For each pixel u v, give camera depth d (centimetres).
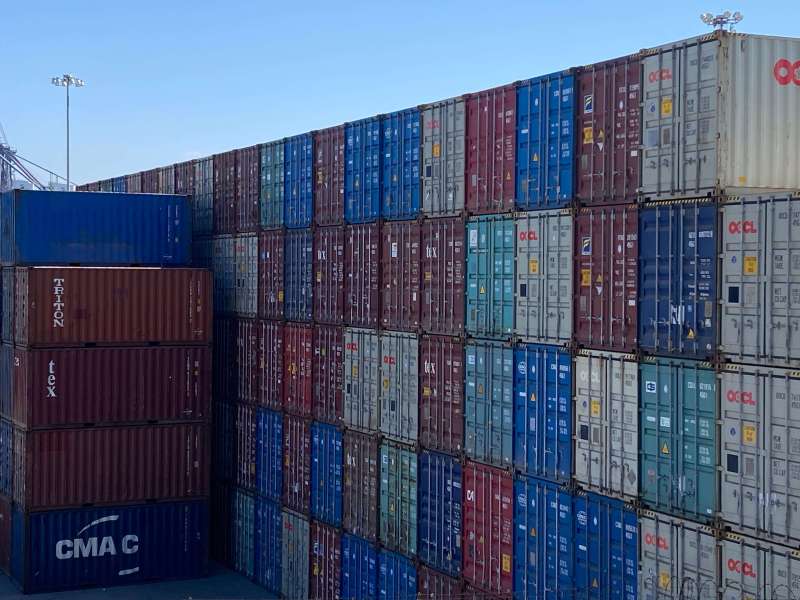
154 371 3497
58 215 3612
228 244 3809
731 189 1867
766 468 1755
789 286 1727
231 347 3775
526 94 2317
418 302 2692
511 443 2345
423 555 2653
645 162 2009
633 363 2025
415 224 2709
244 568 3638
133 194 3722
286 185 3388
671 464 1936
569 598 2169
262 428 3522
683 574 1903
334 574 3055
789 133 1923
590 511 2125
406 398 2734
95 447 3428
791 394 1719
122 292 3453
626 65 2050
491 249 2423
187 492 3556
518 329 2336
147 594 3384
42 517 3372
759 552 1762
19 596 3344
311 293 3216
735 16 1869
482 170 2459
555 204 2234
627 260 2045
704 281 1877
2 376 3706
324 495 3123
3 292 3716
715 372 1847
